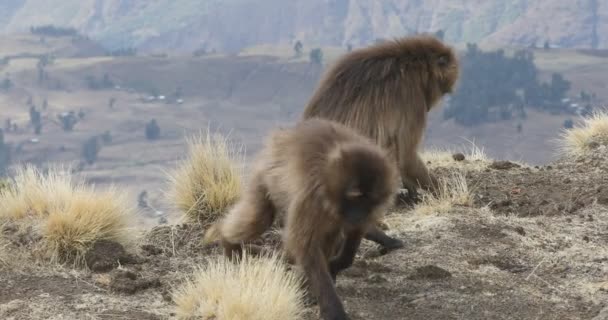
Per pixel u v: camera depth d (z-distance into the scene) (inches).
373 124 270.8
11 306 235.1
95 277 248.8
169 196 280.5
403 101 272.8
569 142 323.3
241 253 248.8
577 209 278.7
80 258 254.2
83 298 239.3
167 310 235.6
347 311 237.0
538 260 255.3
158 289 244.4
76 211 256.7
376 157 223.3
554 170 305.4
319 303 228.4
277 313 228.5
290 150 231.8
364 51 277.3
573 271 250.7
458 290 243.9
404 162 276.2
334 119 272.7
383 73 272.7
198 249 263.3
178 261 257.1
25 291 241.4
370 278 247.9
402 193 288.0
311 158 227.0
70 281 246.4
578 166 306.5
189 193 278.2
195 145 282.2
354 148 223.6
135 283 243.6
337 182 222.7
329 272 239.0
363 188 222.1
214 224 258.7
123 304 237.6
